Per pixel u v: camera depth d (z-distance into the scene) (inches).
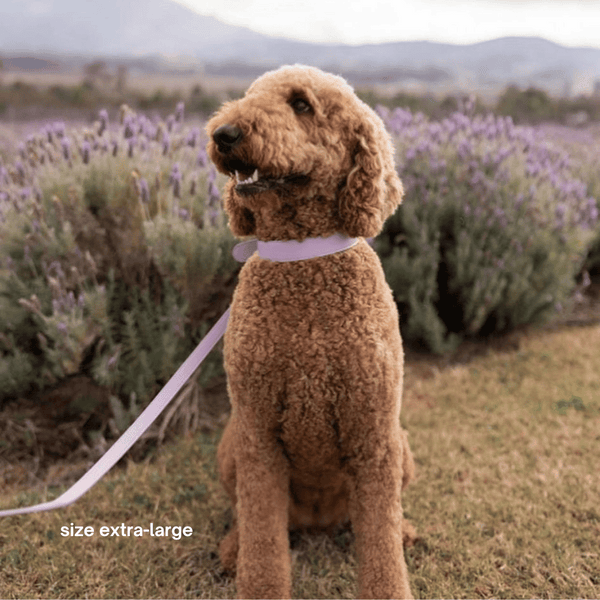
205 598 84.1
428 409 137.9
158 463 118.0
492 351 165.6
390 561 69.8
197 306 133.0
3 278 124.0
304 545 95.4
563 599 81.6
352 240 70.1
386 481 71.1
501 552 91.1
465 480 109.2
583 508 98.5
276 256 67.9
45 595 84.0
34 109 589.9
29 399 127.9
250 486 71.2
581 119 572.1
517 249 160.4
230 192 75.3
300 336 65.9
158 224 121.1
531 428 126.5
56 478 115.8
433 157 177.5
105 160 131.7
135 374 125.8
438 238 169.6
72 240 120.9
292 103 64.0
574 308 200.1
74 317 114.5
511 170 182.1
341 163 65.7
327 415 68.6
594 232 181.3
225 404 142.8
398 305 170.9
